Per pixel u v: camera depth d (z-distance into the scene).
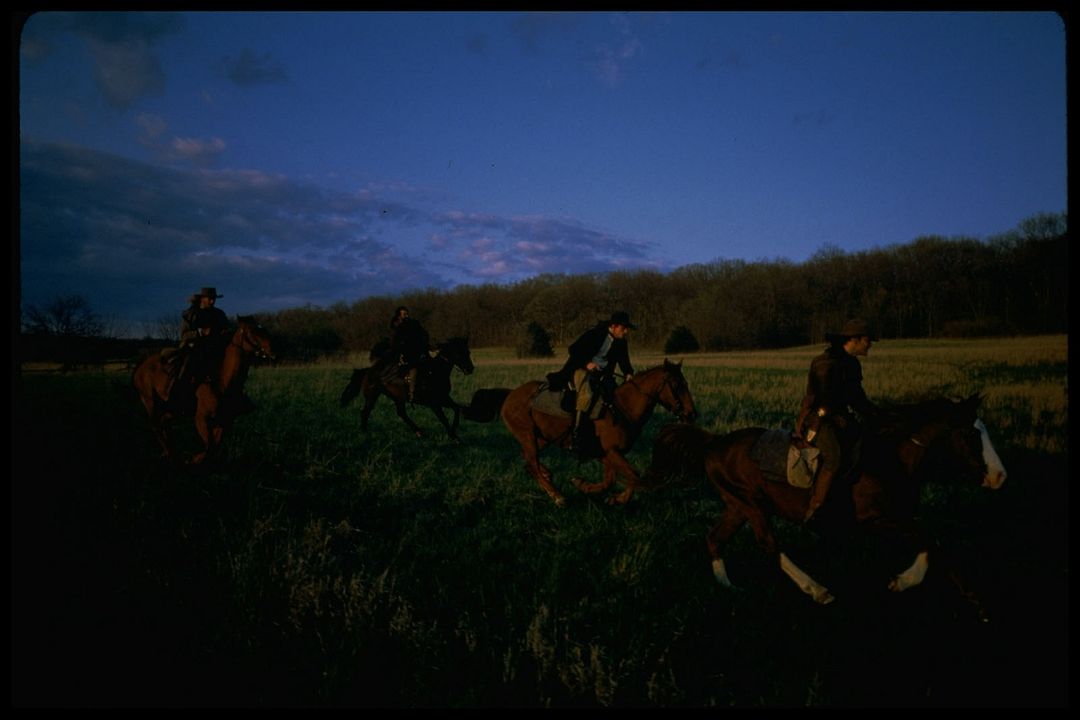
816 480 4.86
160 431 8.80
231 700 3.99
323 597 5.12
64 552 5.41
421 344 11.43
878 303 80.44
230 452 9.00
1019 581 5.29
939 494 7.62
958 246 86.69
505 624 4.91
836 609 4.96
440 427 12.27
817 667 4.29
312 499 7.45
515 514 7.28
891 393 18.00
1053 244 72.75
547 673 4.28
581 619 4.94
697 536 6.49
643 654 4.48
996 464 4.75
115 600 4.87
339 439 10.65
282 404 14.49
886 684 4.13
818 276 91.69
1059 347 40.88
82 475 7.38
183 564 5.57
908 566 5.61
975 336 69.12
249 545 5.66
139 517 6.36
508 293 106.50
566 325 95.00
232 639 4.58
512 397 8.20
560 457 9.78
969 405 4.84
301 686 4.18
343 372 25.00
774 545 5.20
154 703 3.90
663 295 96.44
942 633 4.61
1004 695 3.96
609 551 6.21
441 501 7.69
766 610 5.00
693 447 5.85
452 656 4.53
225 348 8.45
